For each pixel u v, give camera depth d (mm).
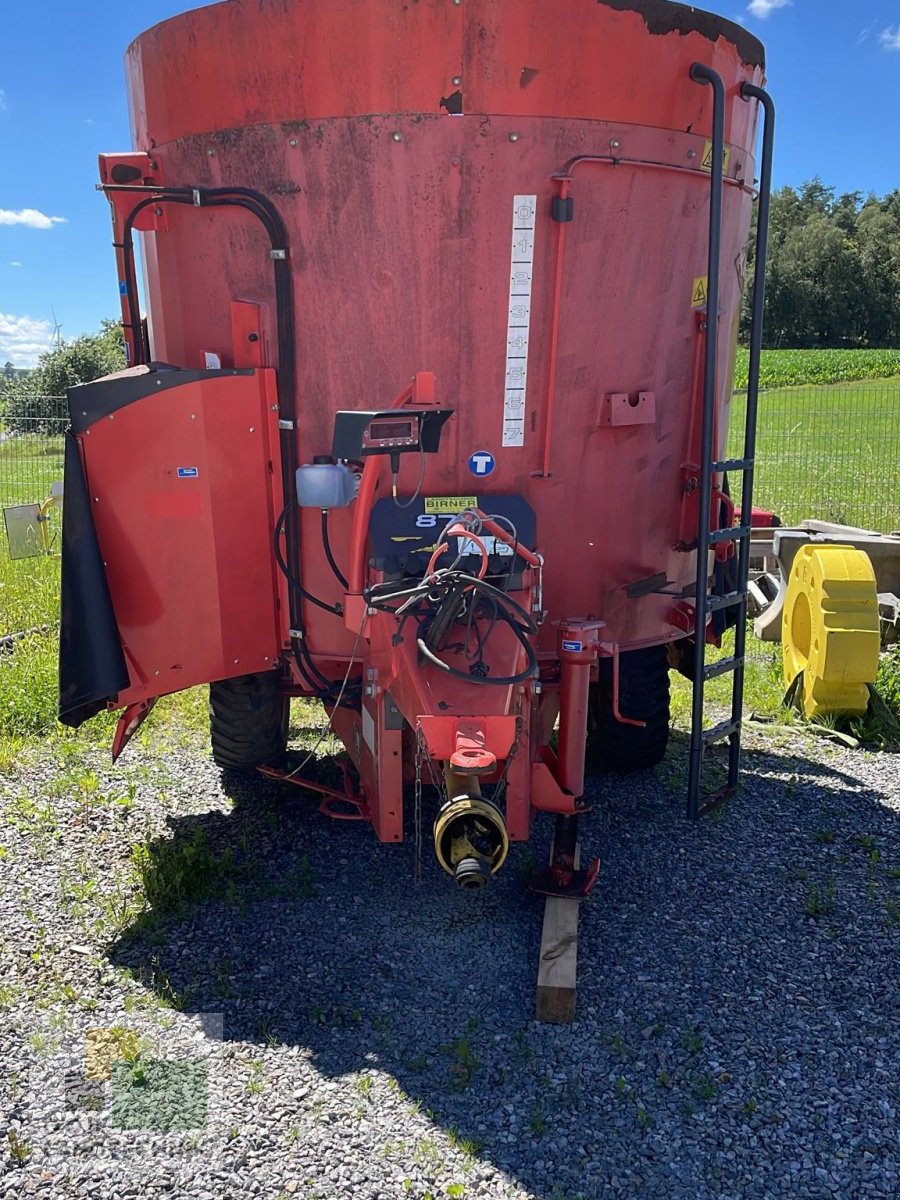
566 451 3832
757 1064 2936
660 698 4727
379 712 3521
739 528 4312
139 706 4008
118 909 3723
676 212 3850
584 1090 2832
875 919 3691
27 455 16750
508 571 3475
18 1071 2879
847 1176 2539
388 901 3811
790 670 6152
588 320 3727
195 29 3576
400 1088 2834
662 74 3615
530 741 3553
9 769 4941
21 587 8391
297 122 3490
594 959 3439
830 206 109812
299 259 3619
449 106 3404
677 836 4316
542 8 3344
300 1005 3207
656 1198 2477
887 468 16344
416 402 3527
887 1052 2992
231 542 3811
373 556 3508
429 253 3543
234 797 4688
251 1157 2584
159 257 4047
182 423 3619
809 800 4699
